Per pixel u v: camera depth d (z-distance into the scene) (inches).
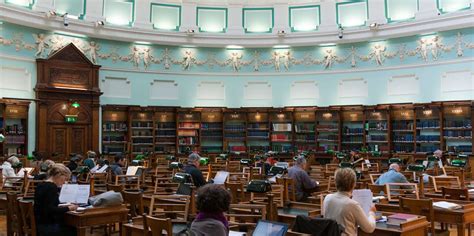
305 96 882.1
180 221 219.5
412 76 800.3
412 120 771.4
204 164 587.8
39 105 733.3
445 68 765.9
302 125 853.8
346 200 177.6
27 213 241.3
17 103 697.0
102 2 813.2
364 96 842.2
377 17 820.6
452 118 738.8
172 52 880.3
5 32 707.4
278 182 329.1
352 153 701.9
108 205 241.8
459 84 751.7
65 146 757.9
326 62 871.1
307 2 877.2
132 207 289.0
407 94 802.8
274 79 895.1
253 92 899.4
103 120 805.9
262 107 874.8
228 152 832.3
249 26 896.3
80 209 236.2
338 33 836.6
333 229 157.3
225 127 872.3
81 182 384.2
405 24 778.8
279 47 892.0
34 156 685.9
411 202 239.5
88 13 794.2
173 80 878.4
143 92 856.3
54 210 233.5
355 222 176.9
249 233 199.3
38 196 237.1
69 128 765.3
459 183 363.6
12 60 713.6
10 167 487.2
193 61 889.5
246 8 896.9
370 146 807.1
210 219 139.1
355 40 836.6
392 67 817.5
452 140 737.6
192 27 878.4
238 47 894.4
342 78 860.0
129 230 203.6
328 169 541.3
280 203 263.4
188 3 882.8
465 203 257.9
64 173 247.3
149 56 863.7
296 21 885.2
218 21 893.8
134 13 845.2
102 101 816.9
